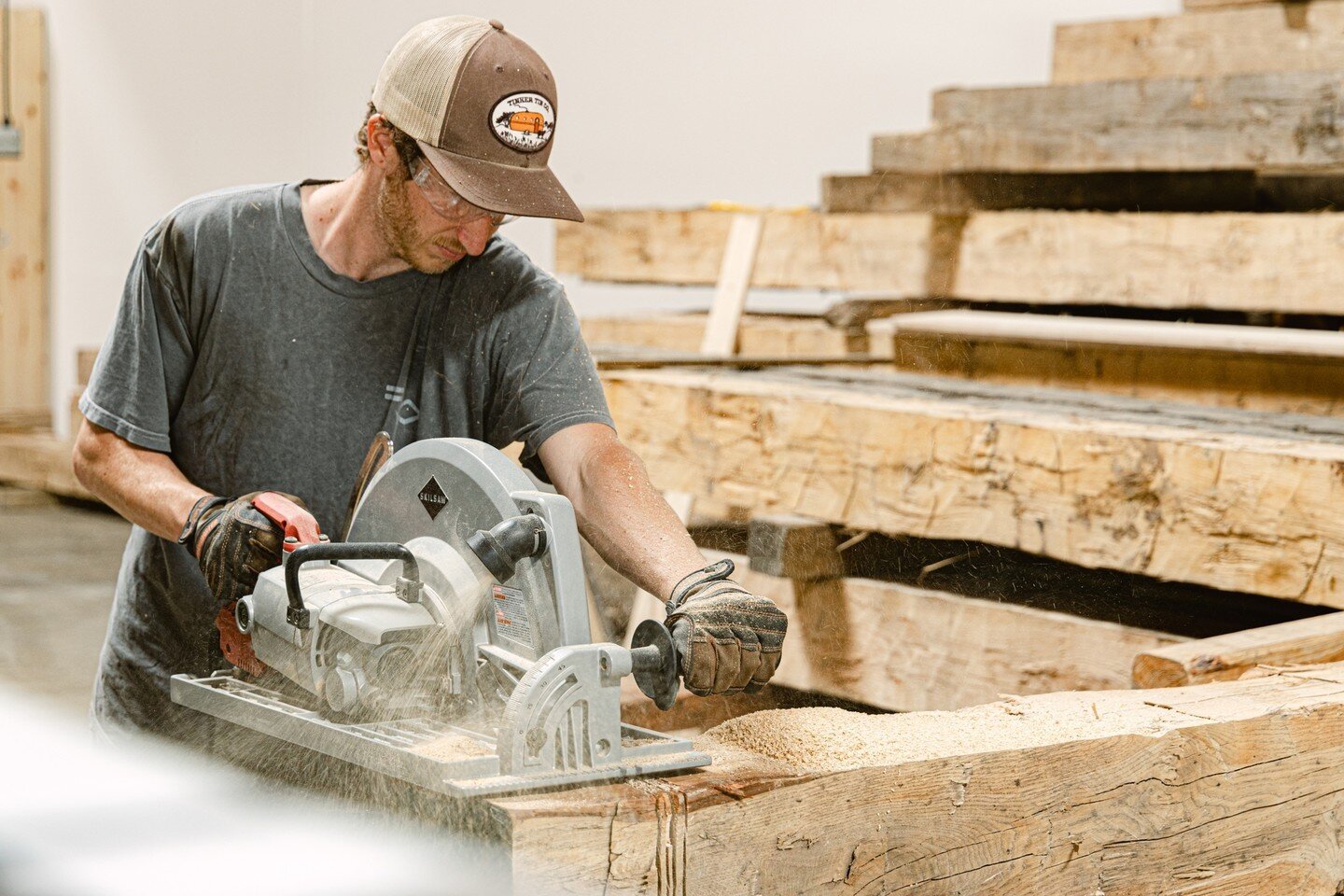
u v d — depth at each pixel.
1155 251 3.32
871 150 3.85
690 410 3.17
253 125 6.03
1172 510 2.47
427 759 1.18
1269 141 3.22
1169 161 3.39
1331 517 2.29
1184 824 1.53
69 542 5.60
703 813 1.19
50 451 6.11
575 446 1.76
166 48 6.26
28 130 6.68
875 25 4.46
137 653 1.90
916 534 2.80
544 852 1.12
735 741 1.40
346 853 1.28
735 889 1.22
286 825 1.36
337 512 1.89
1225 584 2.43
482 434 1.91
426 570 1.35
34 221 6.77
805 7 4.60
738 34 4.75
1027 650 2.68
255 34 5.96
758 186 4.80
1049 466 2.61
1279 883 1.64
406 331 1.87
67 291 6.80
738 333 4.11
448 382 1.87
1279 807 1.62
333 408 1.86
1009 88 3.69
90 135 6.60
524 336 1.85
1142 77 3.60
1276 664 2.09
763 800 1.23
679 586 1.40
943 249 3.68
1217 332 3.19
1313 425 2.76
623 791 1.19
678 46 4.90
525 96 1.57
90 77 6.55
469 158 1.57
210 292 1.82
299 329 1.83
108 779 1.87
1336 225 3.04
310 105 5.83
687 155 4.94
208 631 1.85
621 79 5.07
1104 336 3.37
